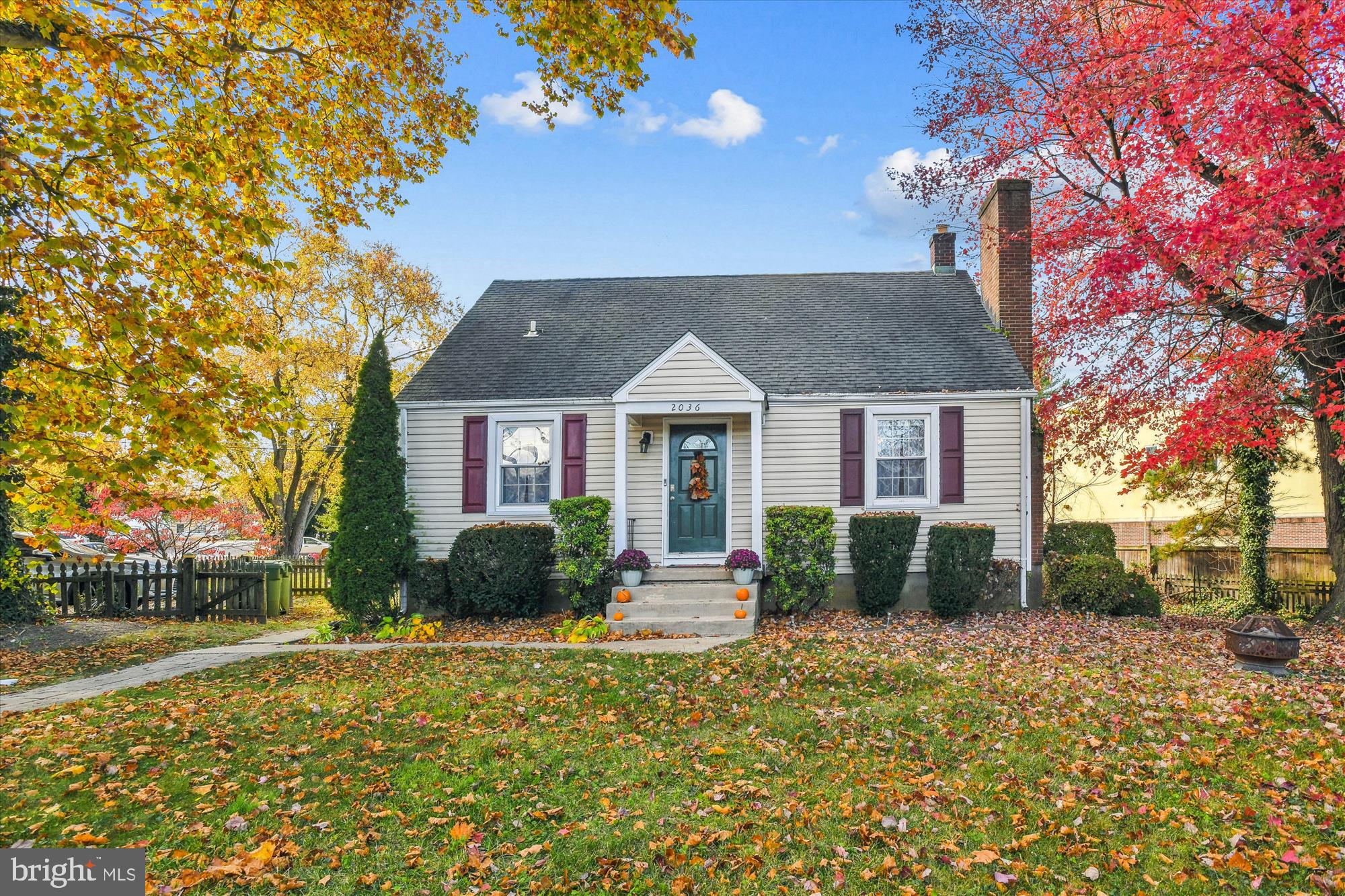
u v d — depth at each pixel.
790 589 12.88
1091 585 13.77
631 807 5.32
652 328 16.38
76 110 6.17
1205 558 20.25
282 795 5.54
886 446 14.19
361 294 25.73
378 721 7.11
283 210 9.29
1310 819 5.05
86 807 5.32
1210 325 12.16
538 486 14.69
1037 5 14.97
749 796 5.50
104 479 5.42
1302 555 18.58
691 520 14.50
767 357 15.10
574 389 14.62
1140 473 10.87
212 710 7.49
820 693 8.03
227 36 8.02
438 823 5.12
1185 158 11.07
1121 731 6.75
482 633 12.54
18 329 7.25
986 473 13.86
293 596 21.08
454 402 14.55
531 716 7.30
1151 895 4.30
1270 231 9.88
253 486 25.36
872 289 17.30
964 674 8.77
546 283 18.70
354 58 9.34
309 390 25.14
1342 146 9.61
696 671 8.95
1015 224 15.41
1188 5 10.59
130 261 5.62
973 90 15.46
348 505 13.16
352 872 4.55
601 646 10.81
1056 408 17.97
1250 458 17.30
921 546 13.84
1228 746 6.34
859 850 4.75
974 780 5.76
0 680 9.53
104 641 12.72
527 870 4.54
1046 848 4.77
